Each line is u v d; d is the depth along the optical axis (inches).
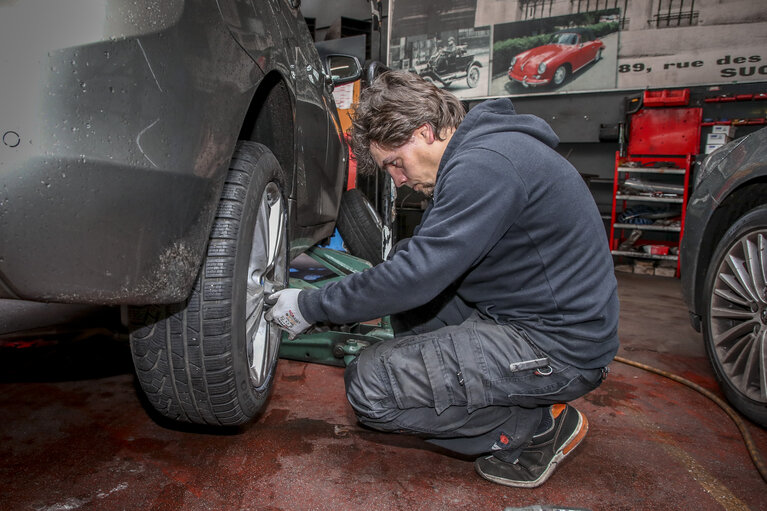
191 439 57.7
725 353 71.6
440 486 51.0
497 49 260.4
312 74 72.6
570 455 58.9
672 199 209.5
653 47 234.2
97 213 29.8
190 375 43.8
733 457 59.9
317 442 58.4
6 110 26.6
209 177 38.1
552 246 43.9
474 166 40.7
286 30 58.7
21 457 52.0
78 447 54.6
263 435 59.4
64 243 29.1
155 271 34.4
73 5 28.4
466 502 48.6
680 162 217.3
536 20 251.4
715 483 54.2
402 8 273.6
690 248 79.9
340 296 44.4
